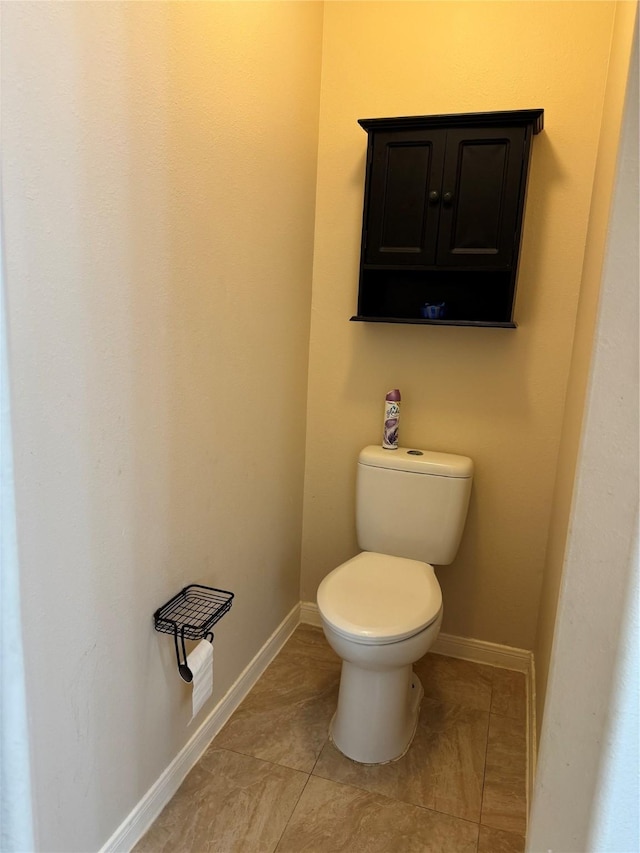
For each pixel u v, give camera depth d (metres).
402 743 1.69
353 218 2.04
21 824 0.89
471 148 1.78
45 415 0.96
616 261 0.63
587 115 1.77
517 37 1.79
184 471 1.40
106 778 1.23
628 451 0.62
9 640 0.82
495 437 2.02
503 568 2.09
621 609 0.62
